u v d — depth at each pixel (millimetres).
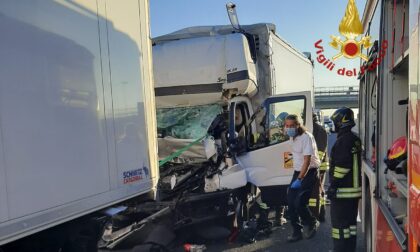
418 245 1850
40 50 2588
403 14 2854
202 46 7145
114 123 3363
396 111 3332
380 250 3348
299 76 10883
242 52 6855
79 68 2957
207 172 5832
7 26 2354
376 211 3576
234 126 6391
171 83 7203
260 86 7746
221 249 5840
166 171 5750
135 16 3824
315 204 6148
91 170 3023
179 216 5238
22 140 2400
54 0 2738
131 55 3711
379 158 3443
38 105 2537
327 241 6094
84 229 3229
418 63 1876
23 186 2389
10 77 2346
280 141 6656
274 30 8312
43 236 2842
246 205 6391
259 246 5938
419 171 1830
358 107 6348
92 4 3154
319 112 12594
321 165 7105
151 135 4027
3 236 2254
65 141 2758
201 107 7254
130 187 3559
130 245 4078
